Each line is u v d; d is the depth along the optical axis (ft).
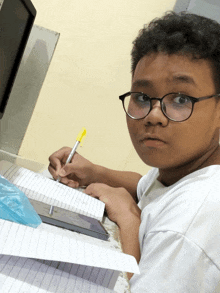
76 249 1.11
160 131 1.93
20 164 2.94
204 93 1.93
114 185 3.18
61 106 5.38
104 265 1.06
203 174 1.88
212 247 1.46
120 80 5.39
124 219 2.08
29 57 3.28
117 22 5.32
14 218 1.23
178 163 2.04
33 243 1.04
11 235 1.04
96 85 5.38
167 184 2.40
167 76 1.92
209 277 1.42
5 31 2.27
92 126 5.41
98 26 5.33
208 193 1.63
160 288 1.40
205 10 5.14
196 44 1.89
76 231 1.56
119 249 1.59
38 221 1.32
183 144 1.95
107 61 5.36
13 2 2.29
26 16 2.72
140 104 2.04
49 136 5.41
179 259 1.44
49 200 1.92
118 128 5.41
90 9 5.30
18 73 3.29
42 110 5.37
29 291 0.91
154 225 1.71
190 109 1.91
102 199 2.33
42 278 1.00
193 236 1.46
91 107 5.39
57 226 1.51
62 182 2.80
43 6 5.32
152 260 1.50
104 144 5.41
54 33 3.28
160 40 1.96
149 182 2.97
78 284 1.06
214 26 2.02
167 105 1.93
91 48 5.35
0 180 1.33
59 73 5.34
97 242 1.52
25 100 3.34
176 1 5.24
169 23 2.03
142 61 2.08
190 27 1.94
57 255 1.01
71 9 5.32
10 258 1.03
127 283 1.30
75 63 5.35
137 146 2.10
